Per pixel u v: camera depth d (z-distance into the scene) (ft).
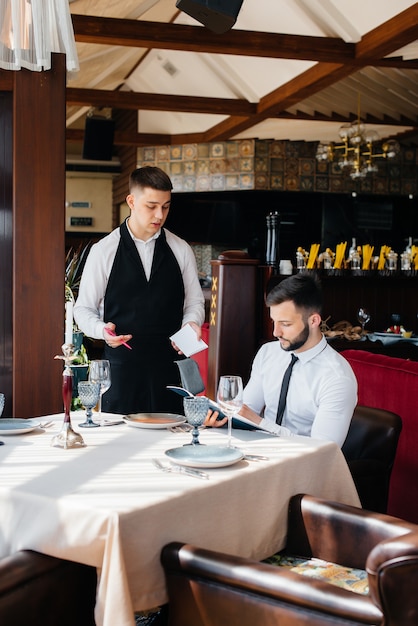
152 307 11.60
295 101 30.32
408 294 24.38
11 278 12.37
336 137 40.73
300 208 42.39
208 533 6.53
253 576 5.63
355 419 9.82
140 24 23.25
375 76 29.09
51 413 12.14
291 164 41.75
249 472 6.97
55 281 12.09
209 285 35.22
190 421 7.95
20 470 6.92
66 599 6.19
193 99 33.37
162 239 11.80
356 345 20.47
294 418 9.64
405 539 5.11
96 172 48.57
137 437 8.34
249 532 7.01
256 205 42.16
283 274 19.56
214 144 42.04
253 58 28.71
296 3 22.90
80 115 43.60
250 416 8.98
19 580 5.77
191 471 6.88
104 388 8.89
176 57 31.58
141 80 36.45
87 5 21.75
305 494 7.66
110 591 5.66
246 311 15.92
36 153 11.96
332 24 23.63
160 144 42.16
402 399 11.56
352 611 5.23
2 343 12.37
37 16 11.08
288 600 5.48
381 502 9.41
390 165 42.98
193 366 9.13
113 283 11.55
